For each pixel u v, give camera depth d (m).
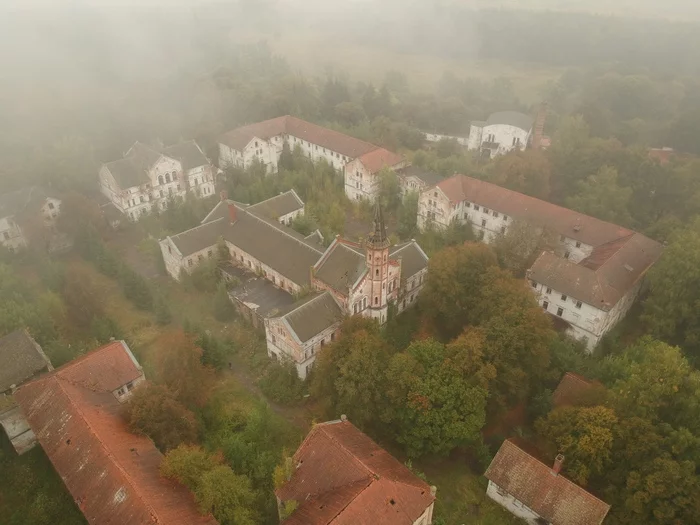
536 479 54.84
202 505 47.50
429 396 59.09
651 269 79.62
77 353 75.88
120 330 82.50
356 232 112.88
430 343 64.44
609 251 87.44
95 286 94.12
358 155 127.44
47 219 106.88
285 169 132.12
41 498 55.03
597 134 145.38
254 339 81.81
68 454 52.06
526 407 68.06
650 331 77.69
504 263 87.69
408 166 127.12
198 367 67.62
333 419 64.81
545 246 92.19
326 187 121.44
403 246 89.19
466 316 78.44
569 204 107.56
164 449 55.88
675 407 56.00
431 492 49.62
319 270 80.06
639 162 113.00
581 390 63.34
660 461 50.47
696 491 48.53
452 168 127.62
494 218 104.25
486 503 58.00
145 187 114.12
